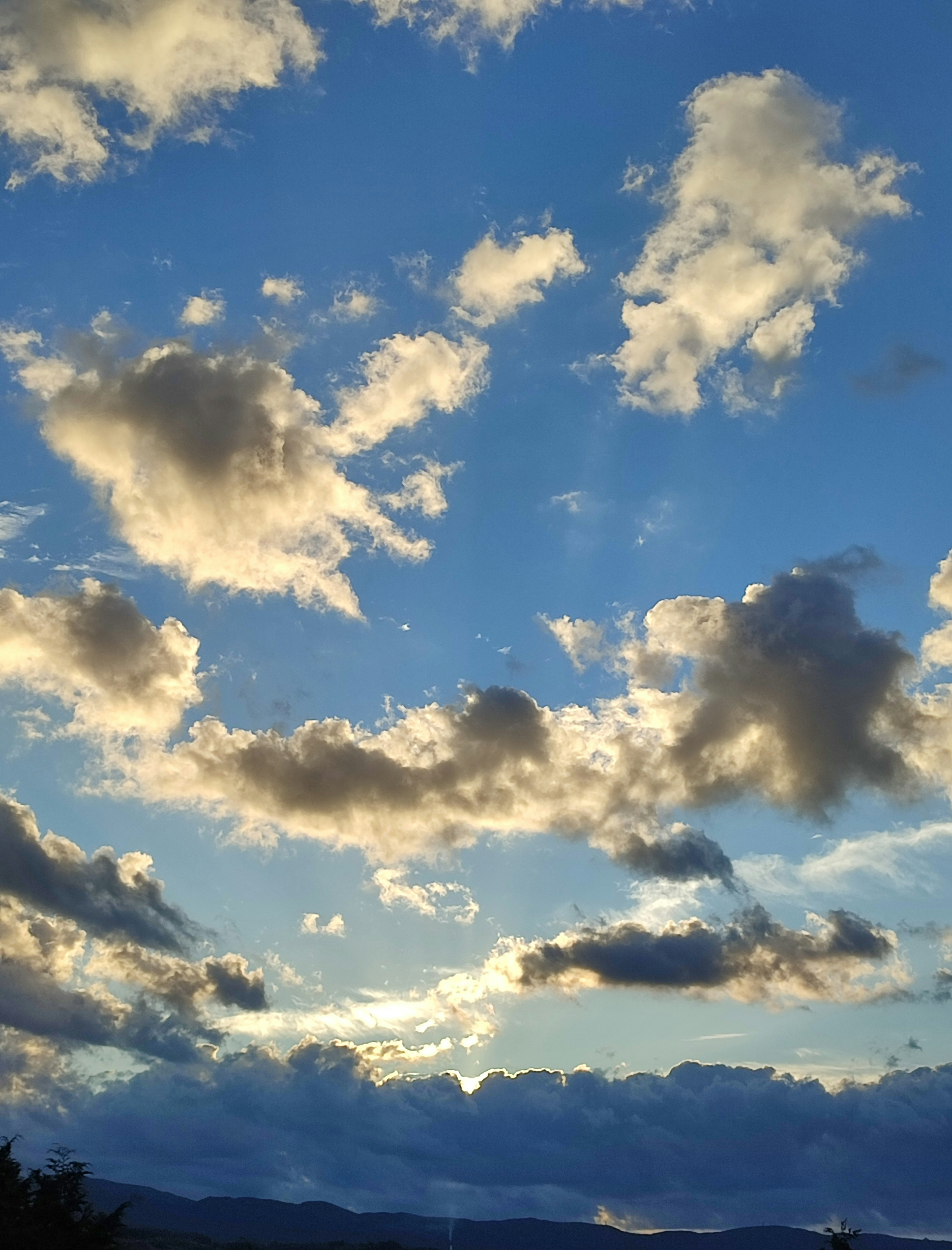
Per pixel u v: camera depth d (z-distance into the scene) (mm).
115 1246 124750
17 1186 126312
